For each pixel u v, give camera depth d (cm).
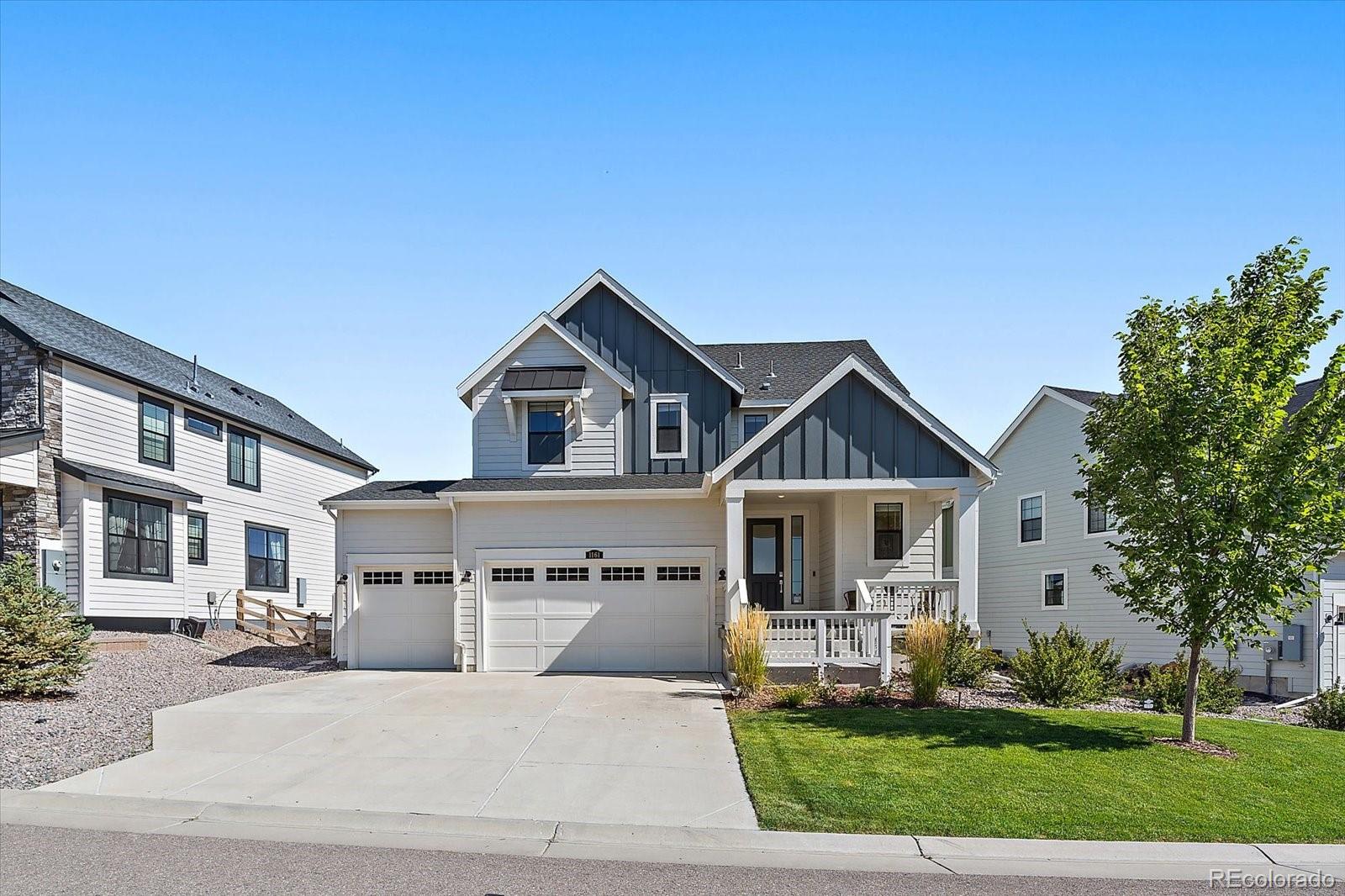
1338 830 771
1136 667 2159
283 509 2884
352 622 1903
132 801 816
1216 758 980
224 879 623
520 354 2058
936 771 917
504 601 1844
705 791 863
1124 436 1055
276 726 1140
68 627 1345
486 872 652
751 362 2422
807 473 1606
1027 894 627
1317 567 1002
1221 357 987
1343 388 975
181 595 2305
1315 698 1752
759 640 1430
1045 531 2592
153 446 2270
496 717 1212
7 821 760
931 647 1342
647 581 1845
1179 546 1012
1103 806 815
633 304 2081
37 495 1891
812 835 744
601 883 631
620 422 2038
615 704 1317
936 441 1619
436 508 1906
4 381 1936
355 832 747
